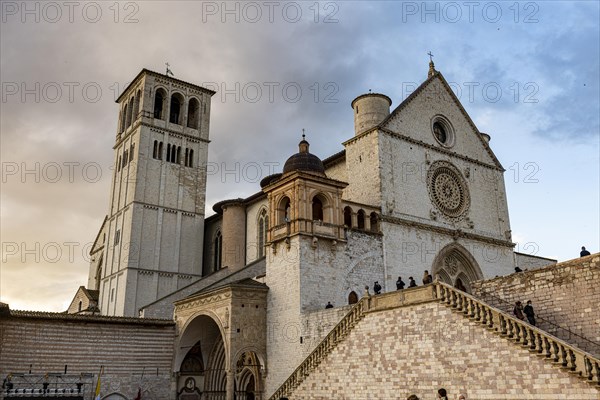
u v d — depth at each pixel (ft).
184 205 253.65
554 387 82.69
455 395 97.30
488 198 212.02
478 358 94.89
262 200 226.99
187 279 244.22
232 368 144.56
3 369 142.41
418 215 183.42
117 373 158.20
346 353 121.60
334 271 153.07
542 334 85.92
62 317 152.46
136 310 225.56
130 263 229.45
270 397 139.33
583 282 100.07
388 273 166.61
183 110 269.23
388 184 177.88
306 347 139.03
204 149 269.85
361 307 120.98
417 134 194.90
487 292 116.47
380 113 194.49
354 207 166.91
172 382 166.09
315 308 146.00
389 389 110.01
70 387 149.69
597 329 96.43
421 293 108.06
